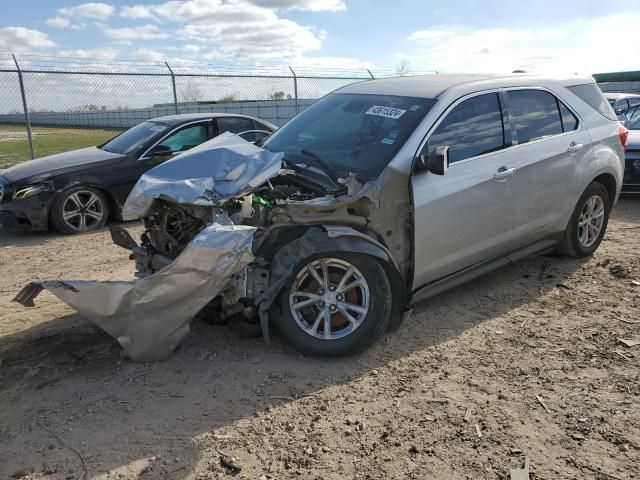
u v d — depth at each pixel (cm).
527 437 309
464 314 474
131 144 895
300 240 370
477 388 360
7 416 332
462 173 444
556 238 561
